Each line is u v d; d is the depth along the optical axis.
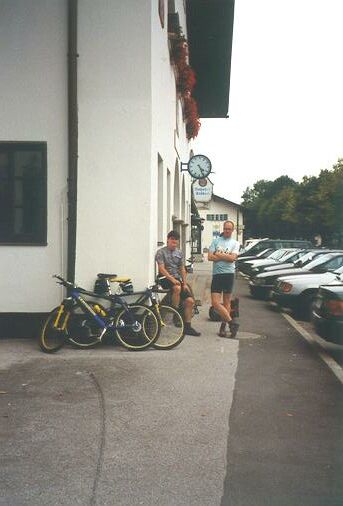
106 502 3.95
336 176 60.50
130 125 9.41
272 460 4.70
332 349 9.51
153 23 9.63
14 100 9.50
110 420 5.64
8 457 4.73
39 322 9.51
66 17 9.40
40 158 9.55
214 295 10.36
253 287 18.52
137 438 5.17
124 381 7.06
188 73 16.47
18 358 8.20
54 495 4.05
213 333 10.71
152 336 8.88
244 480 4.31
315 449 4.95
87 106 9.40
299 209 71.38
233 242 10.41
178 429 5.41
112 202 9.42
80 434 5.26
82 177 9.43
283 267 19.84
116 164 9.41
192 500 3.98
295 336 10.83
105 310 8.85
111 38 9.37
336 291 8.97
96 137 9.41
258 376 7.48
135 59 9.38
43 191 9.49
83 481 4.28
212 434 5.29
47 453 4.82
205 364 8.05
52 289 9.51
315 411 6.02
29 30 9.42
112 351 8.74
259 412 5.96
